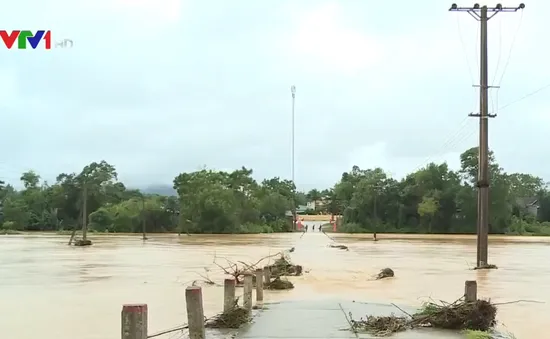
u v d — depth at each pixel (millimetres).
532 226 93188
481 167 29484
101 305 15992
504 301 17094
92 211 106938
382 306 14672
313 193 155750
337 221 107000
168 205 97625
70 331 12312
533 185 110812
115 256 37281
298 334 10766
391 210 97562
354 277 23641
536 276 24859
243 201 94500
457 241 64438
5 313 14625
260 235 83812
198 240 65250
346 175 111688
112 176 111312
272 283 19375
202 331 9156
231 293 11781
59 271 26562
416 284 21266
